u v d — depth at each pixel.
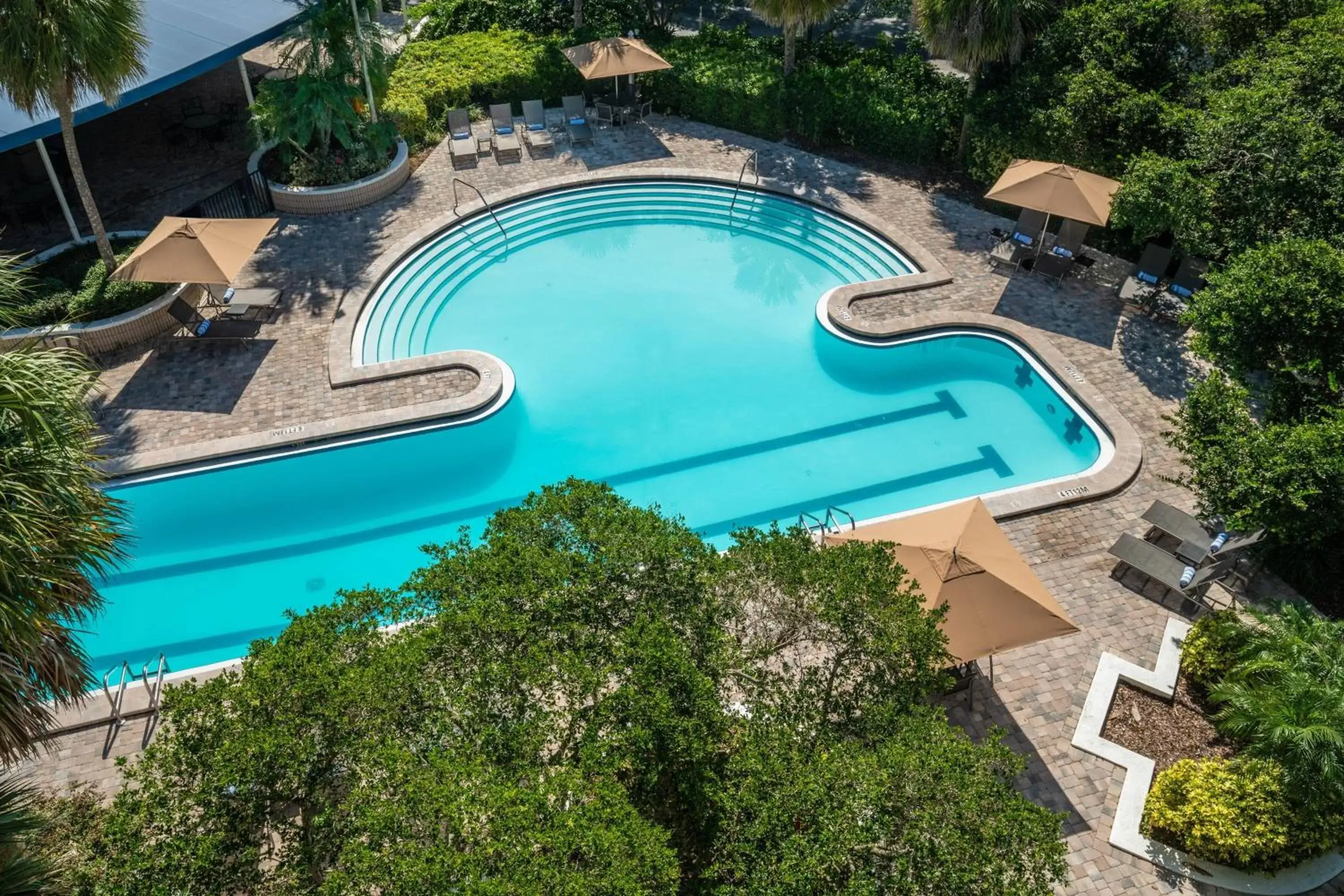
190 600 18.44
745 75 32.09
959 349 24.00
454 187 29.19
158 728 15.03
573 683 11.44
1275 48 24.28
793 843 10.08
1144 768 14.51
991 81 29.47
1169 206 22.17
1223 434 16.34
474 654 11.56
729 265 27.59
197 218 23.80
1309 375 17.97
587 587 12.19
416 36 37.47
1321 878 13.15
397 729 10.88
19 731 10.23
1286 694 12.80
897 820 10.29
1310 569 17.05
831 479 20.80
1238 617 15.52
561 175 29.97
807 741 11.70
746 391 23.06
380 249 26.33
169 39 26.70
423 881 8.95
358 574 18.95
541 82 33.09
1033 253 25.59
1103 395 21.70
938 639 12.30
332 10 26.55
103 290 22.50
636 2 37.22
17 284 11.45
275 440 20.59
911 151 30.33
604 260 27.78
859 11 42.03
